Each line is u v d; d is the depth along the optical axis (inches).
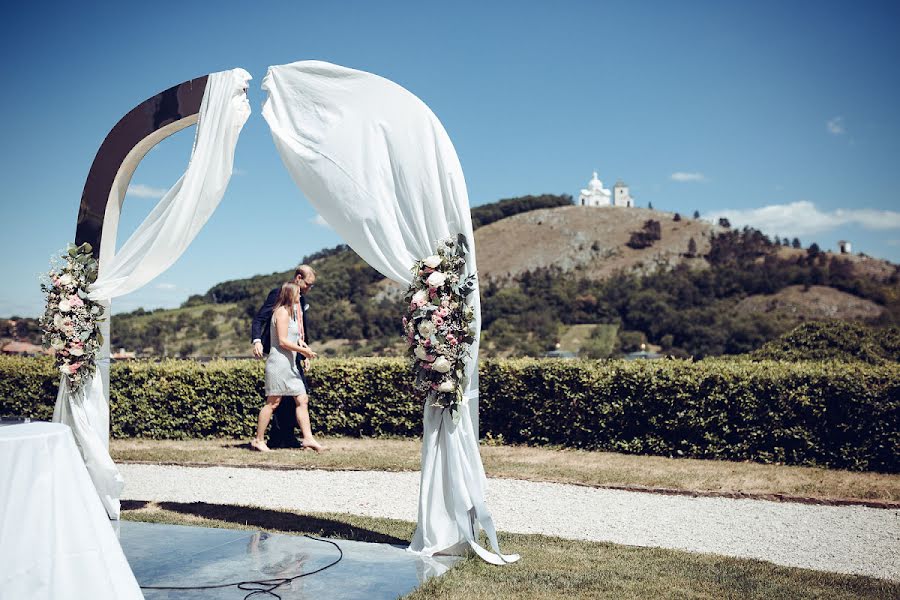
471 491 185.0
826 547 203.2
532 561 182.7
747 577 170.1
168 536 201.0
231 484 278.2
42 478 130.0
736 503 250.2
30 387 388.5
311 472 296.4
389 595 154.9
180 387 376.8
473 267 188.4
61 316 220.8
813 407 302.0
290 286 321.7
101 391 231.6
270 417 330.6
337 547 190.7
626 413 334.0
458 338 185.3
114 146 226.8
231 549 188.4
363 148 190.2
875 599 157.6
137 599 135.0
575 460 316.2
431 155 187.5
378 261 190.5
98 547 133.5
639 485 269.0
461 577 166.6
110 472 223.0
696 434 322.3
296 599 152.6
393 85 190.5
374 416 373.7
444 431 187.2
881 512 238.4
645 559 186.7
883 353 411.2
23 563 124.6
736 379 315.6
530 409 352.5
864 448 293.3
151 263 214.1
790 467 299.0
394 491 266.4
